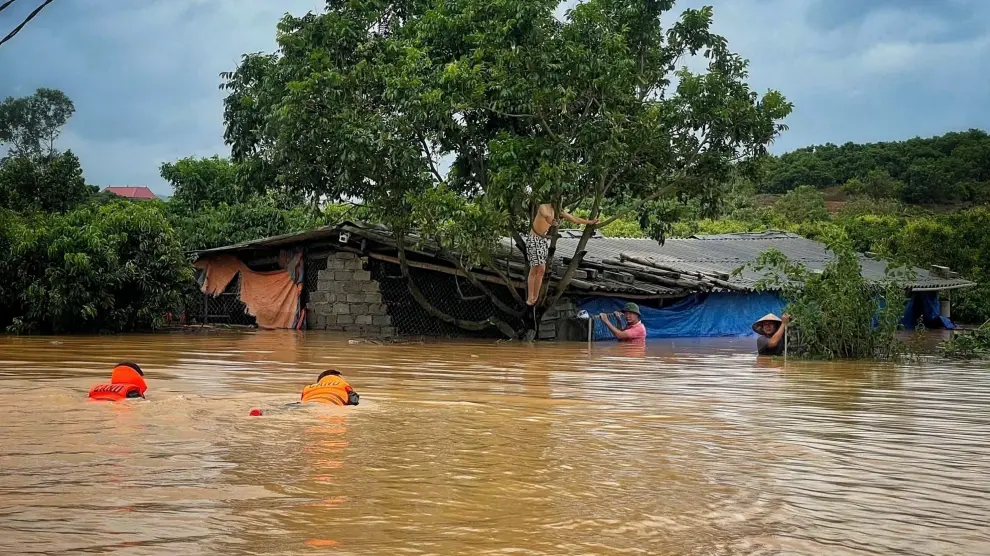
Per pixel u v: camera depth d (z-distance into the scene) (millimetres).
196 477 4969
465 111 17391
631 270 20750
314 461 5480
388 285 21156
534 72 16141
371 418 7332
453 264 20156
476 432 6727
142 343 16766
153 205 30031
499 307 19328
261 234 26297
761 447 6355
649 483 5078
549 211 16391
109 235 20172
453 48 17922
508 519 4246
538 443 6309
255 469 5211
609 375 11609
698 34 18281
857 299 15148
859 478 5371
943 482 5305
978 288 31281
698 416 7906
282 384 9852
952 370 13289
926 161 62125
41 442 5969
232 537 3855
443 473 5227
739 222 42594
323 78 16547
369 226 20969
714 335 21750
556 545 3848
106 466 5223
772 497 4805
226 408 7688
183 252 22062
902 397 9758
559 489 4883
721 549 3840
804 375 12141
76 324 20109
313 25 17641
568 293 19672
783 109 17562
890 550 3896
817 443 6594
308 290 22344
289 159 17609
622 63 16094
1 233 19906
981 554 3867
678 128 17906
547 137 17250
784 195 56406
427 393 9258
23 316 19953
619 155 16625
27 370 11211
